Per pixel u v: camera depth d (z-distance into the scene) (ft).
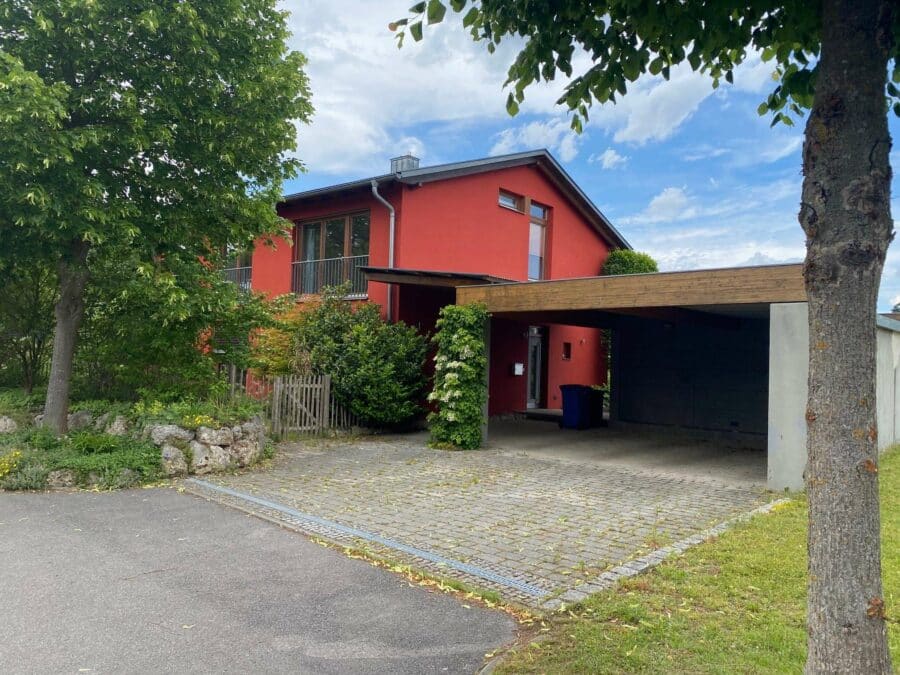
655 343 47.16
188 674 10.83
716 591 14.33
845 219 7.09
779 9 10.68
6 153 22.52
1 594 14.16
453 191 50.19
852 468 7.14
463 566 16.29
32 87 21.75
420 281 40.68
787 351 26.23
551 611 13.46
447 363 37.22
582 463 33.27
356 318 43.88
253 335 39.52
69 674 10.75
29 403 36.01
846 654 7.15
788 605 13.47
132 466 25.72
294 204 53.26
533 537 19.07
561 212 62.39
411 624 12.92
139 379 33.83
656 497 25.04
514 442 40.78
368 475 28.50
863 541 7.16
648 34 11.25
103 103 25.50
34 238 26.45
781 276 25.66
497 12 11.65
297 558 16.96
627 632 12.18
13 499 22.74
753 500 24.57
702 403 44.45
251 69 28.45
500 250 54.75
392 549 17.70
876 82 7.10
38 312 35.88
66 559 16.56
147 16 23.77
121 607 13.58
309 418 39.93
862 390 7.13
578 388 48.75
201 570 15.94
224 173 29.45
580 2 11.17
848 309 7.14
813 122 7.37
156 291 27.43
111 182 26.94
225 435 28.99
